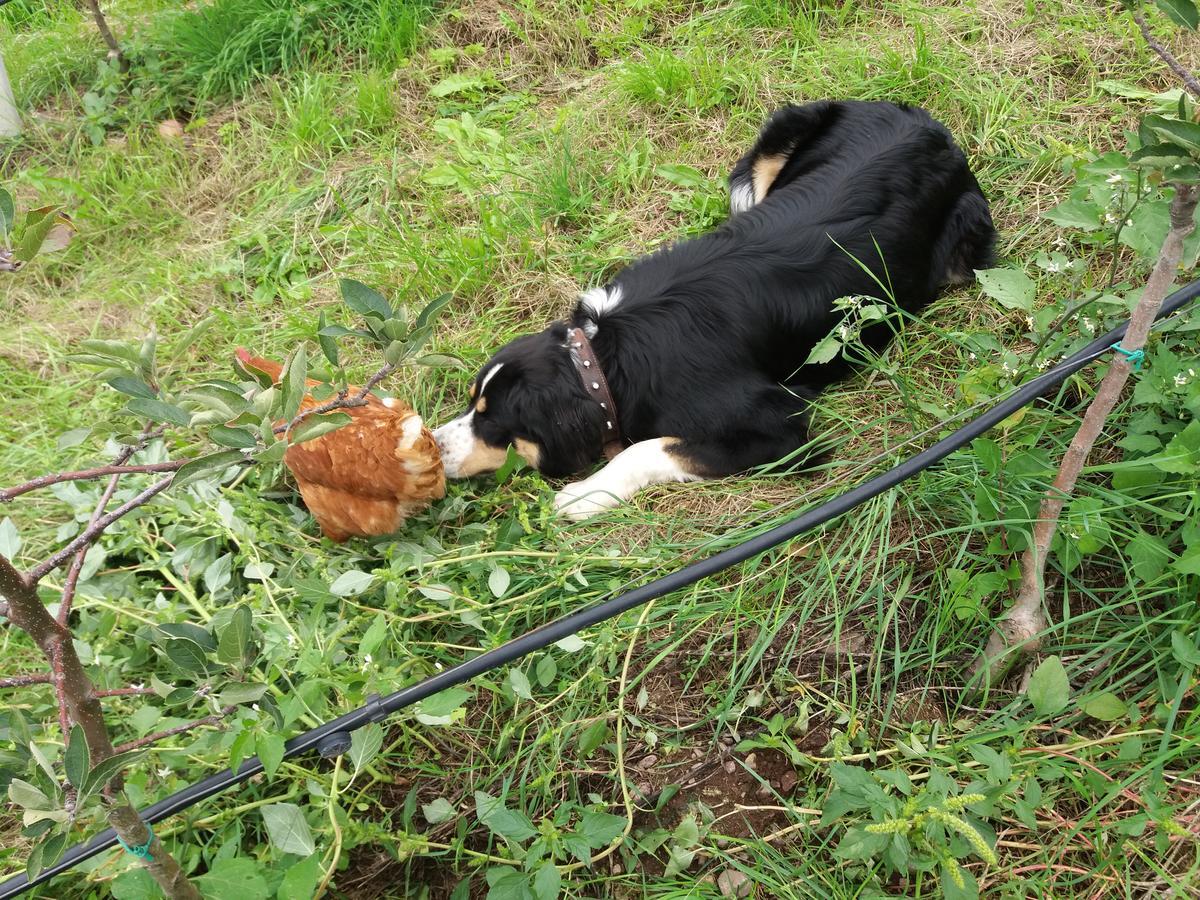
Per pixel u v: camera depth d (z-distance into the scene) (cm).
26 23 223
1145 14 163
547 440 129
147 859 74
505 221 161
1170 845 88
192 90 200
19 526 125
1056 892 88
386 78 192
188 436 121
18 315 164
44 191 183
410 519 120
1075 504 99
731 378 129
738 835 96
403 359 71
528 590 112
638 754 101
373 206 171
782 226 138
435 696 85
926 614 105
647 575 111
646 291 133
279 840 84
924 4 186
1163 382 103
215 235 174
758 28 190
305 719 95
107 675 101
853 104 155
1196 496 98
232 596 111
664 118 179
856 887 89
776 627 104
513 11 202
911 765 96
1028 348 127
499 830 86
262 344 151
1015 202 149
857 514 112
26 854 95
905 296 139
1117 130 152
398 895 94
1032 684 91
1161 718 92
